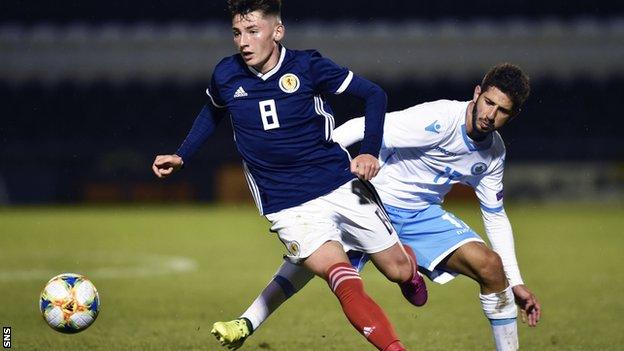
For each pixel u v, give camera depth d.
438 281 17.34
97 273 34.00
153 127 103.25
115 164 85.75
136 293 28.41
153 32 107.69
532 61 104.38
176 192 85.31
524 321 16.94
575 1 108.75
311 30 106.75
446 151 17.05
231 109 15.44
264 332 21.08
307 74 15.18
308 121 15.20
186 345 19.39
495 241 17.25
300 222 15.15
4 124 101.50
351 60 105.25
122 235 51.47
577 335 20.77
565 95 103.25
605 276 33.12
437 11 109.19
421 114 16.95
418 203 17.64
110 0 109.19
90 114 103.25
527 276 33.25
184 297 27.61
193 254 41.66
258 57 14.89
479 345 19.55
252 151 15.47
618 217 65.19
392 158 17.75
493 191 17.23
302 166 15.32
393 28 107.69
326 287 29.78
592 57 103.75
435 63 105.25
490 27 107.62
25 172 83.56
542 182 82.50
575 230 54.84
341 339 20.19
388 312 24.56
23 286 29.81
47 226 57.88
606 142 93.94
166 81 104.69
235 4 14.85
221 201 84.38
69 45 105.25
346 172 15.55
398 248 15.73
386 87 106.12
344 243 16.12
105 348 18.98
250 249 44.09
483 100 16.09
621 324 22.39
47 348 18.95
